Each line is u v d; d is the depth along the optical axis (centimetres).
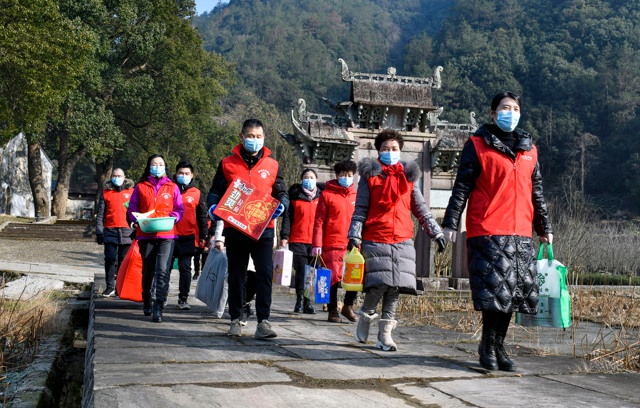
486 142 398
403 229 466
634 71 10319
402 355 446
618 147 9194
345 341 513
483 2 14825
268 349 448
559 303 409
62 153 3884
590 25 12275
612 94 10175
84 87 3559
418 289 1048
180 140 4309
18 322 580
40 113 2534
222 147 5569
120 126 4166
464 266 1206
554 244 1500
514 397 322
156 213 616
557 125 9806
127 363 371
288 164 1906
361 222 462
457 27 14550
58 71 2461
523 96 11025
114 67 3725
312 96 15075
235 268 513
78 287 1078
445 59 13700
